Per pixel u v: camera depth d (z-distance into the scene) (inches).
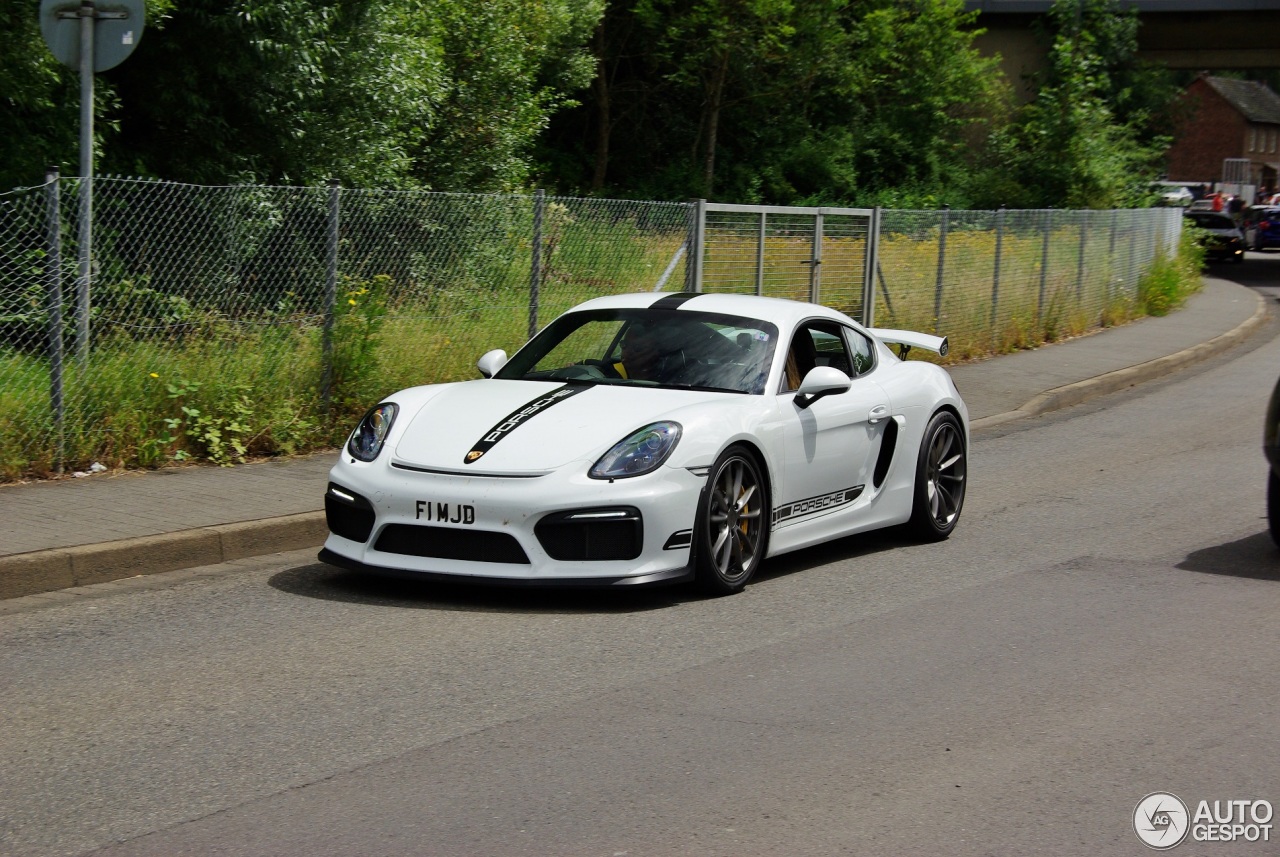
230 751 169.3
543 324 437.4
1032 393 568.1
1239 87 4655.5
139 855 138.6
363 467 249.6
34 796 154.3
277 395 370.9
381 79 572.4
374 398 389.7
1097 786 163.0
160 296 353.7
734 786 160.2
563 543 235.5
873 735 179.6
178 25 502.9
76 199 340.8
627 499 236.4
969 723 185.3
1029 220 714.2
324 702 189.2
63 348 328.2
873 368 311.6
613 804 153.9
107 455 336.2
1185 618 246.4
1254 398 586.6
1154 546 311.7
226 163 541.6
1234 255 1744.6
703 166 1503.4
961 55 1644.9
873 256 582.9
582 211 446.0
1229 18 1707.7
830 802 155.9
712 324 288.2
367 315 386.9
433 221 407.5
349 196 388.2
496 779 161.0
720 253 496.1
